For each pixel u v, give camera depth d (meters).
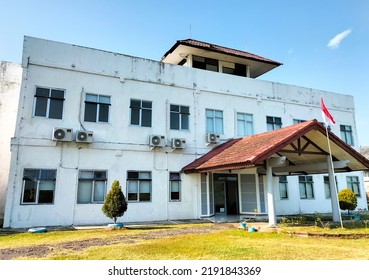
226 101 17.03
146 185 14.13
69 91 13.26
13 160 11.73
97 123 13.55
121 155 13.77
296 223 11.67
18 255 6.56
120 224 11.09
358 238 8.52
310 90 20.08
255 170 15.31
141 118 14.65
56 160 12.48
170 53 17.70
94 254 6.53
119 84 14.38
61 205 12.21
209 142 15.76
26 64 12.58
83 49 13.84
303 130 10.66
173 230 10.57
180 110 15.68
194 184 15.05
